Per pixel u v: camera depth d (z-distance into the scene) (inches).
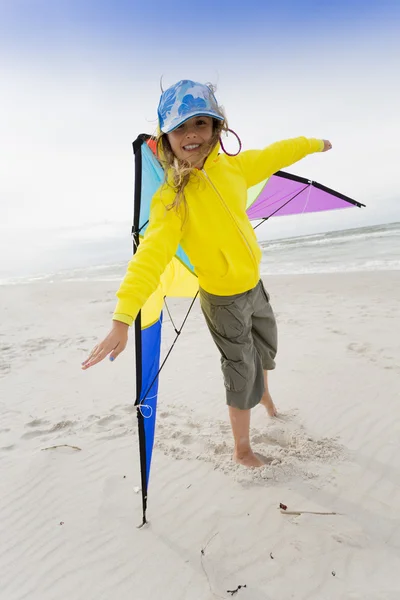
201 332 225.1
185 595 65.9
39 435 123.6
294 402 129.7
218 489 91.0
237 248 82.2
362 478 91.0
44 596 68.4
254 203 125.5
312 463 97.1
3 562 76.4
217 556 72.9
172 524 82.1
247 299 88.4
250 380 93.0
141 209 83.4
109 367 182.1
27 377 176.9
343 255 629.9
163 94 77.4
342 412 120.6
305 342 189.6
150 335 85.4
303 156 98.0
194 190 77.5
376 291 303.4
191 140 75.7
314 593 64.0
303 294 324.2
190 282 108.3
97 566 73.5
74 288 508.1
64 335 253.4
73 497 93.0
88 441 116.9
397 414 116.5
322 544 73.5
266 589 65.4
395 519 78.4
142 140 79.2
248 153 91.1
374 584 64.5
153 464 103.0
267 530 77.9
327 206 131.1
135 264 69.3
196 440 112.0
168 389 150.9
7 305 403.9
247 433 97.3
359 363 156.7
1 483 99.6
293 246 896.9
